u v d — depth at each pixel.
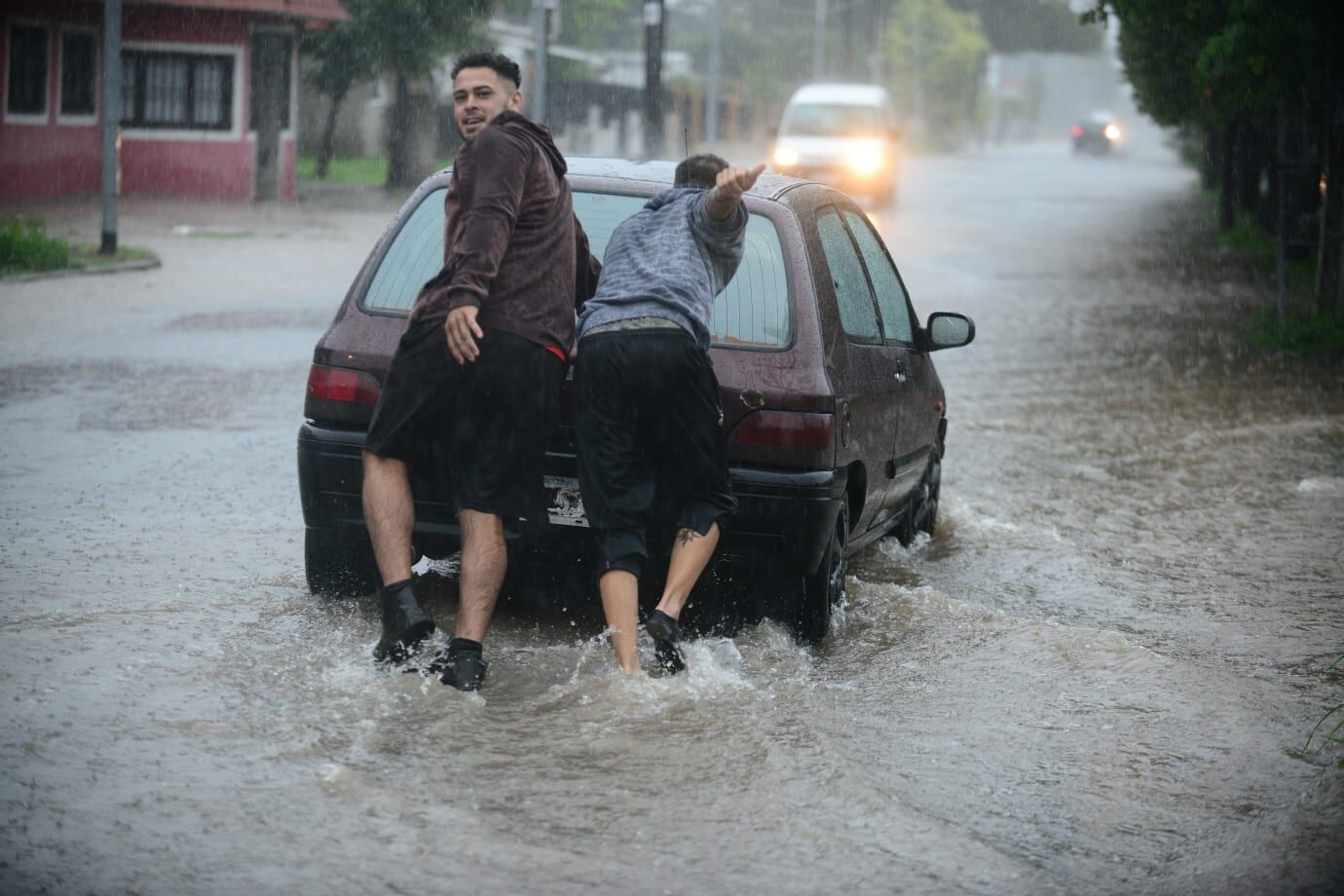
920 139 116.62
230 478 10.52
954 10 134.00
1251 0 18.28
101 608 7.29
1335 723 6.48
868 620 7.70
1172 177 78.31
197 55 41.12
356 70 48.53
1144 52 27.27
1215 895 4.78
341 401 7.05
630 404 6.43
